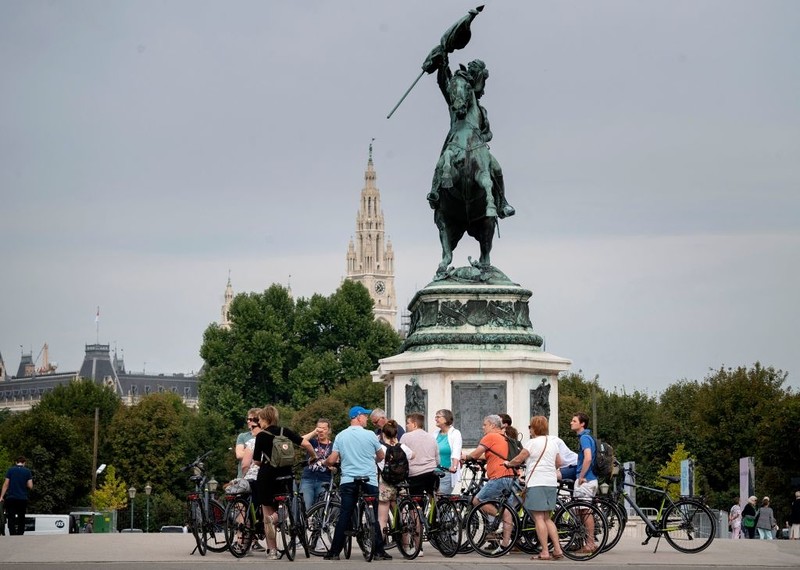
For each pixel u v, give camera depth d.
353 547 25.20
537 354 30.67
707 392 99.38
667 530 24.06
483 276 31.64
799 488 47.72
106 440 115.94
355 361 127.38
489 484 23.06
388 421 23.05
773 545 26.17
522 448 23.08
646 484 92.81
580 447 23.75
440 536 22.97
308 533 23.45
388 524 22.77
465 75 32.34
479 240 32.34
